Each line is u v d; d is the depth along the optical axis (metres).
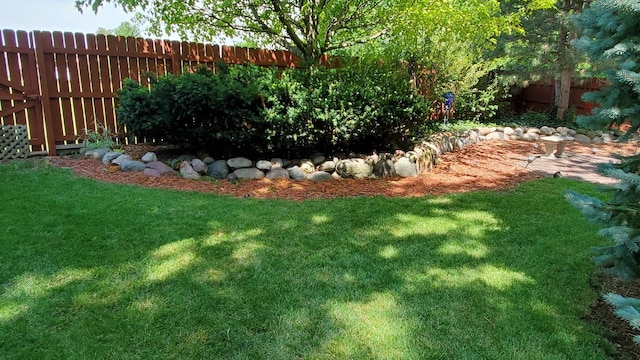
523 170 6.12
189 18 6.14
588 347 2.03
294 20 6.36
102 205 3.86
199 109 4.98
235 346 2.01
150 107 5.27
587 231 3.52
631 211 2.12
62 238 3.13
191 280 2.61
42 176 4.80
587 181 5.49
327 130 5.34
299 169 5.28
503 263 2.91
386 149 5.95
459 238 3.36
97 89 6.48
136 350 1.98
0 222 3.37
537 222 3.74
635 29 2.17
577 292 2.53
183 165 5.20
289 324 2.18
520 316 2.27
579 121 2.45
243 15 6.22
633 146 8.60
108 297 2.40
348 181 5.16
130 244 3.09
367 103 5.38
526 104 12.16
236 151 5.56
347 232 3.44
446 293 2.50
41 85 5.99
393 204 4.20
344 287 2.56
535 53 9.62
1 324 2.13
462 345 2.03
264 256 2.96
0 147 5.67
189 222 3.55
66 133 6.33
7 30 5.72
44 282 2.54
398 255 3.02
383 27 6.41
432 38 7.93
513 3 9.38
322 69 5.82
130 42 6.62
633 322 1.58
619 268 2.31
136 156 5.75
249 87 5.06
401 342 2.04
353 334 2.11
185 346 2.01
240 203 4.13
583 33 2.50
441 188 4.94
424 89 8.45
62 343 2.01
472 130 8.98
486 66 9.53
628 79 1.99
